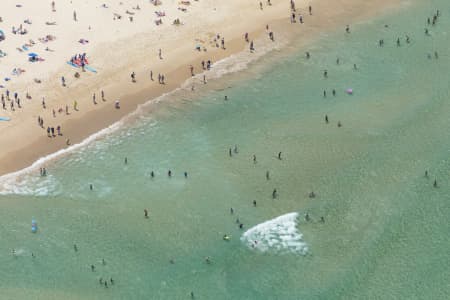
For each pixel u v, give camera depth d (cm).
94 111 9669
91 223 7900
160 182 8488
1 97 9738
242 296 7050
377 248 7519
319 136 9212
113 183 8488
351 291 7050
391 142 9050
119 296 7025
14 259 7438
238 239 7675
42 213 8025
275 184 8438
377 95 10038
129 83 10231
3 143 9031
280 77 10525
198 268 7344
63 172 8644
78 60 10481
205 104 9912
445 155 8788
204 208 8094
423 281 7125
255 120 9594
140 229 7819
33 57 10462
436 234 7669
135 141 9181
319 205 8106
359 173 8562
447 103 9750
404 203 8088
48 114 9544
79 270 7312
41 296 7019
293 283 7162
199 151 9006
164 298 7025
